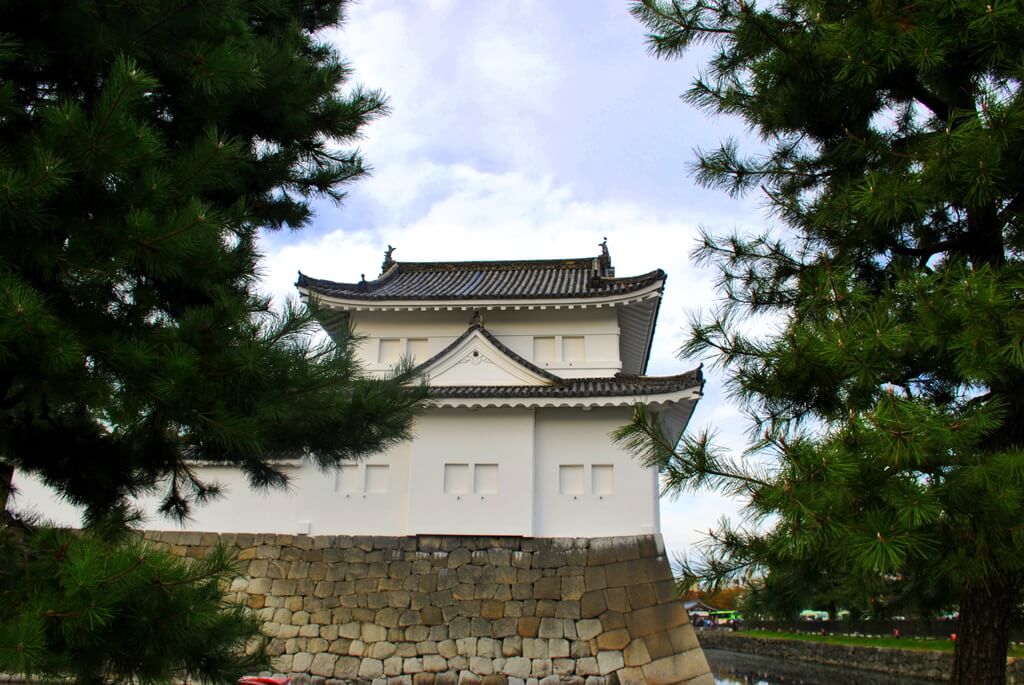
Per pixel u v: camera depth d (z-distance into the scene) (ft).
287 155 24.67
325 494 49.67
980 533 12.07
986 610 15.80
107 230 14.30
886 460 11.69
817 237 18.07
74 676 12.41
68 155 13.51
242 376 16.14
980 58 14.32
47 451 19.93
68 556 12.28
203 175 16.07
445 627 45.24
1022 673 56.13
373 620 45.93
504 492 48.11
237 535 49.21
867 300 14.08
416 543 47.75
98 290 15.99
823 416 15.14
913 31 14.47
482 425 49.67
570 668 43.47
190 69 17.25
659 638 43.86
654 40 17.90
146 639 12.10
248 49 20.56
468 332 53.31
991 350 12.02
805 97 17.28
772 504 12.13
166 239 14.21
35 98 17.19
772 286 18.52
